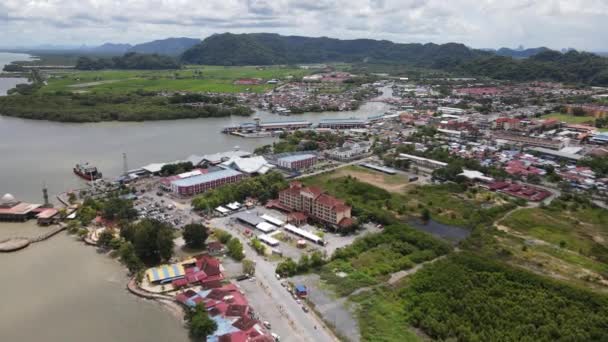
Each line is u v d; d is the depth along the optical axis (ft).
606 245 654.53
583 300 490.08
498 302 488.02
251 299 505.25
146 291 522.06
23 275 565.12
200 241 639.35
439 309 480.64
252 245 643.45
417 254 613.11
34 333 449.48
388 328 456.86
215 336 427.33
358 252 624.18
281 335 442.50
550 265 590.14
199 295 501.15
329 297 515.09
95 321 469.57
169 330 453.99
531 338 424.46
